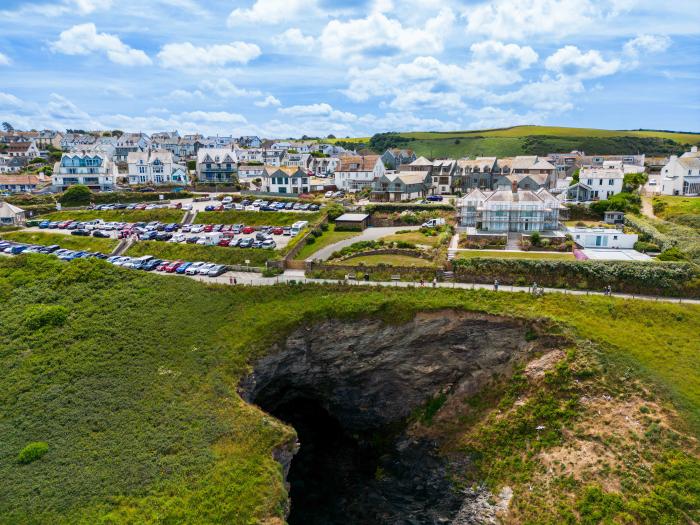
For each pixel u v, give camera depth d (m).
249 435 46.75
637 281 64.75
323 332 61.44
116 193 127.94
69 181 140.88
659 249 75.06
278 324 60.50
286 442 47.31
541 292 62.84
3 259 77.75
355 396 64.50
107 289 68.25
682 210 87.88
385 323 61.00
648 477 42.78
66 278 70.12
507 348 57.94
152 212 110.25
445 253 75.44
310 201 117.19
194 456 44.47
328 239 90.19
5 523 38.66
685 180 102.75
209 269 74.25
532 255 73.69
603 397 49.44
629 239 78.06
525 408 52.62
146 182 152.62
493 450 52.09
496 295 62.84
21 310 64.12
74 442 45.91
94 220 106.06
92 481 42.06
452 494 52.25
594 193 109.69
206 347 57.56
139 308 63.88
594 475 44.72
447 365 60.84
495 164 135.12
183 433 46.78
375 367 62.56
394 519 52.62
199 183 147.25
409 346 61.19
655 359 52.00
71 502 40.41
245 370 55.62
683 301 61.78
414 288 65.12
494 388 56.88
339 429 66.62
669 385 48.53
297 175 133.38
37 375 53.38
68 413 48.88
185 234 95.25
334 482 58.56
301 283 67.69
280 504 42.09
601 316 58.62
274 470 43.91
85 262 73.12
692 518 39.53
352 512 54.22
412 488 55.72
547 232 83.38
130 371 53.81
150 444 45.62
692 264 65.44
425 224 94.69
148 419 48.34
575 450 47.34
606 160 160.88
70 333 59.31
